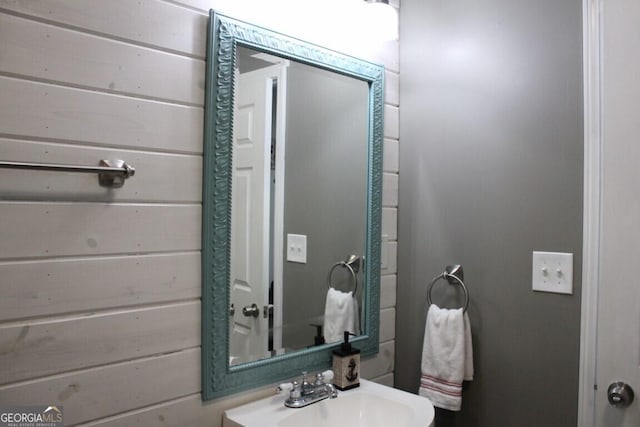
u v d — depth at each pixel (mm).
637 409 1188
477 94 1521
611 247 1228
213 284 1197
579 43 1298
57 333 967
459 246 1564
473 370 1508
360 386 1469
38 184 945
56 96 964
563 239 1323
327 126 1516
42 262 949
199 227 1184
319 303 1506
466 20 1556
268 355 1357
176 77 1139
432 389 1514
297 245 1425
